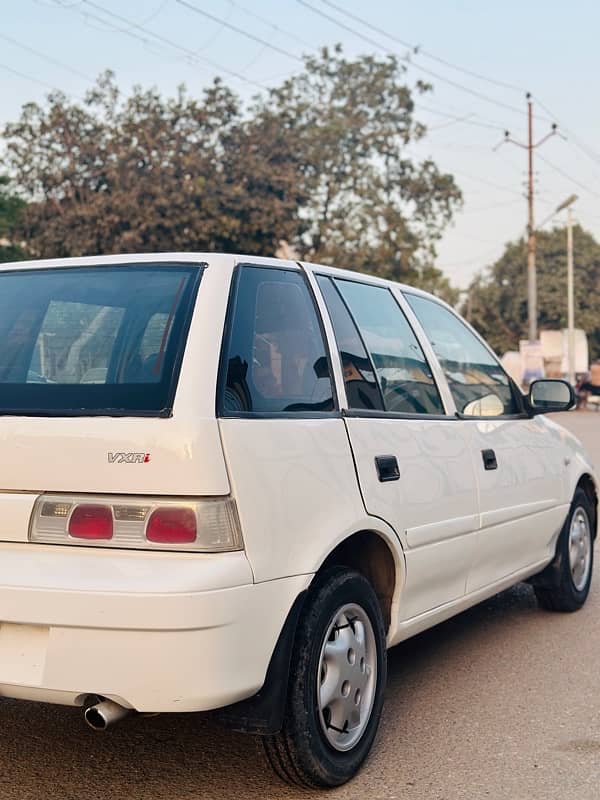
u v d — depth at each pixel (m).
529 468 5.41
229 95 34.69
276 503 3.31
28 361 3.52
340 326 4.11
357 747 3.73
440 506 4.36
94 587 3.02
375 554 4.02
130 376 3.30
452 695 4.68
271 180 34.56
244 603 3.12
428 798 3.54
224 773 3.76
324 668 3.58
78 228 33.75
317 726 3.48
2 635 3.15
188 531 3.07
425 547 4.23
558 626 5.96
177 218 33.31
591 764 3.85
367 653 3.83
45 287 3.82
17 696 3.13
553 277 66.19
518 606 6.46
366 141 39.81
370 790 3.61
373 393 4.14
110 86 34.66
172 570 3.04
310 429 3.60
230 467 3.18
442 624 6.03
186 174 33.84
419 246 41.03
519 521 5.24
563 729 4.23
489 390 5.34
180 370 3.26
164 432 3.12
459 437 4.71
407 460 4.16
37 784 3.65
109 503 3.12
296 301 3.90
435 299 5.23
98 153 34.38
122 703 3.06
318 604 3.49
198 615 3.00
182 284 3.56
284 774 3.52
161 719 4.33
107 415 3.21
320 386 3.81
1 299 3.86
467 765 3.84
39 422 3.25
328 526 3.54
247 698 3.26
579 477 6.17
